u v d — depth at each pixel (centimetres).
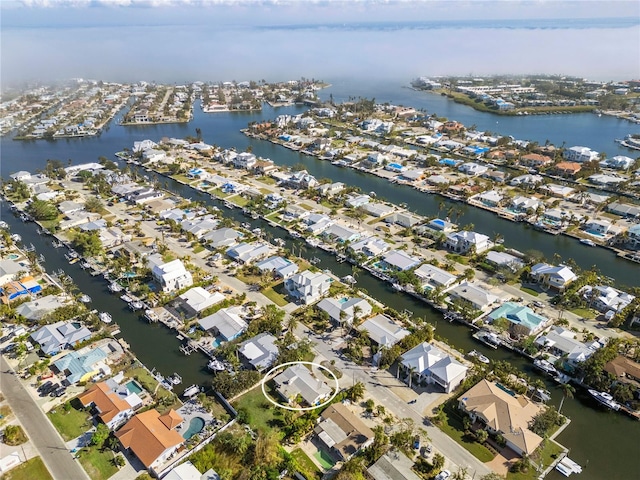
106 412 10044
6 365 11794
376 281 15700
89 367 11406
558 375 11438
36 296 14612
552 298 14588
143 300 14412
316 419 10094
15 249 17675
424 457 9294
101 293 14975
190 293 14250
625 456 9494
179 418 9888
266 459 9006
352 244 17612
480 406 10100
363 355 12212
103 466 9094
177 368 11831
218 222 19525
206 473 8762
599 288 14662
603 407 10669
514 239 19075
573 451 9588
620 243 18250
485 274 16038
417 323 13412
